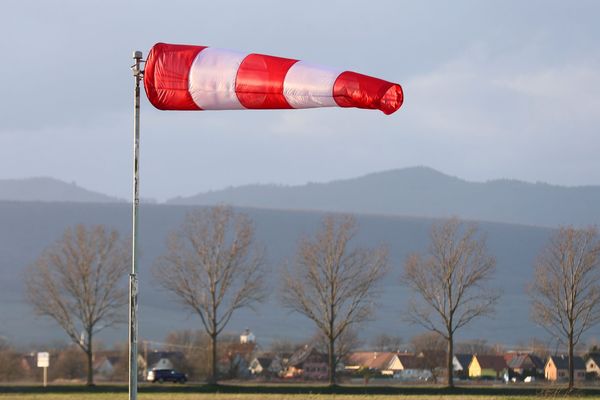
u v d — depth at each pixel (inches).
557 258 4795.8
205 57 983.0
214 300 5083.7
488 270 5600.4
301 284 5275.6
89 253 5290.4
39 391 4512.8
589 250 4766.2
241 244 5305.1
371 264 5531.5
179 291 5167.3
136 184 1036.5
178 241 6028.5
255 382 6077.8
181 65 983.0
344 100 909.8
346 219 6028.5
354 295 5231.3
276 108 954.7
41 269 6353.3
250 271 5723.4
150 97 995.9
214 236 5246.1
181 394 3924.7
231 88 961.5
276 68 942.4
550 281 4825.3
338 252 5118.1
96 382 6289.4
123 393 4293.8
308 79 925.2
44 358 5162.4
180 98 986.7
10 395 4015.8
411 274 5152.6
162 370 5713.6
